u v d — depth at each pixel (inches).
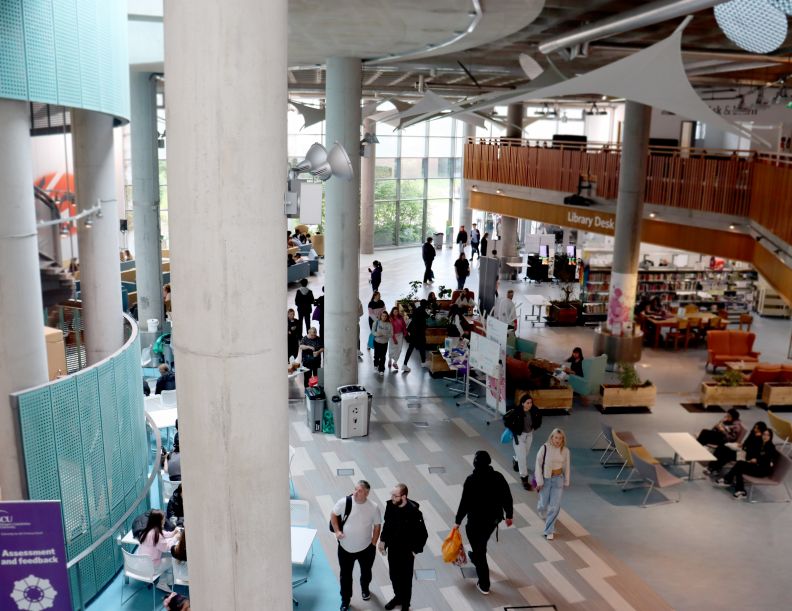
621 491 458.3
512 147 983.0
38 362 320.8
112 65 378.3
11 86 293.1
